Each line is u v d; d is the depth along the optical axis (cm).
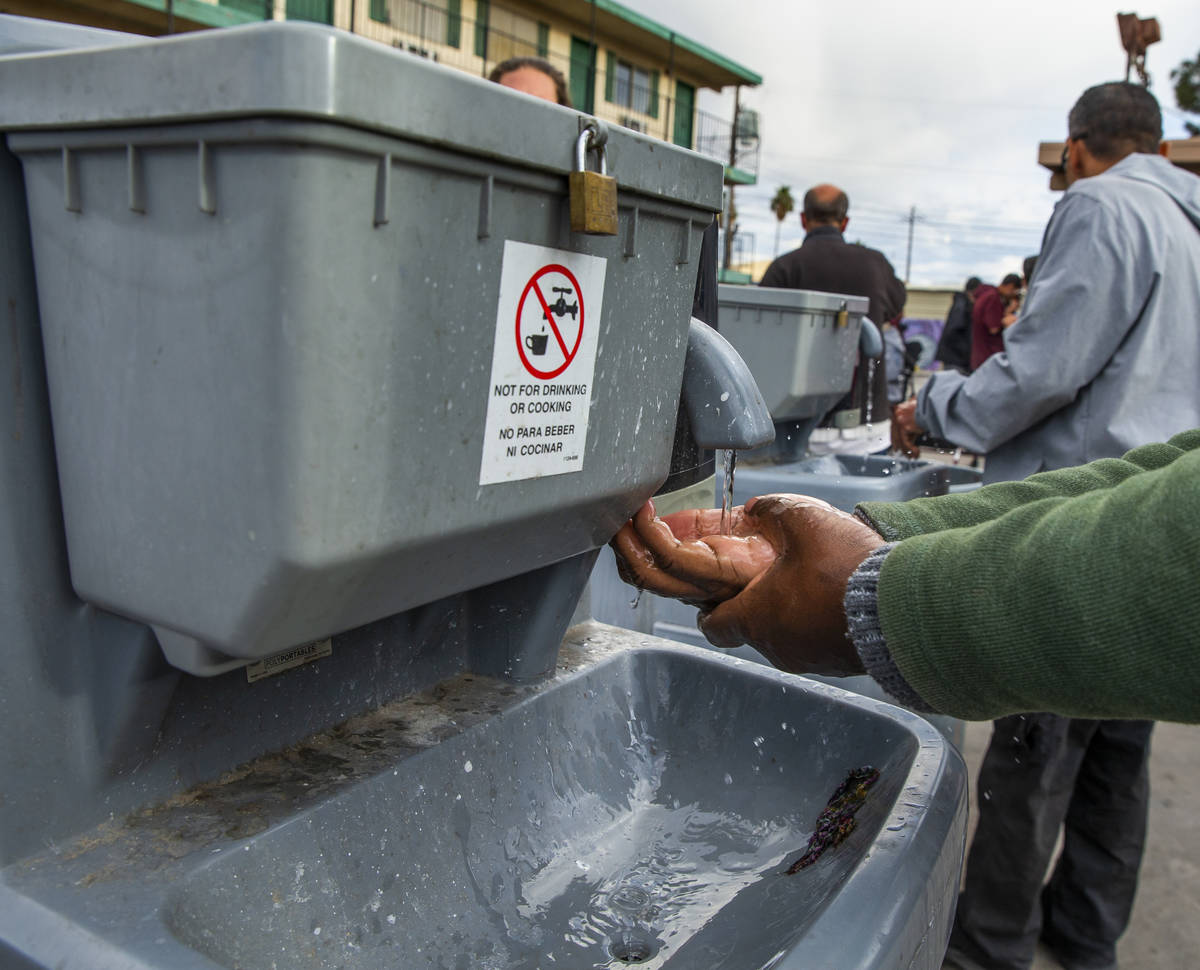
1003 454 203
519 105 57
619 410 73
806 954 63
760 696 109
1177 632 54
